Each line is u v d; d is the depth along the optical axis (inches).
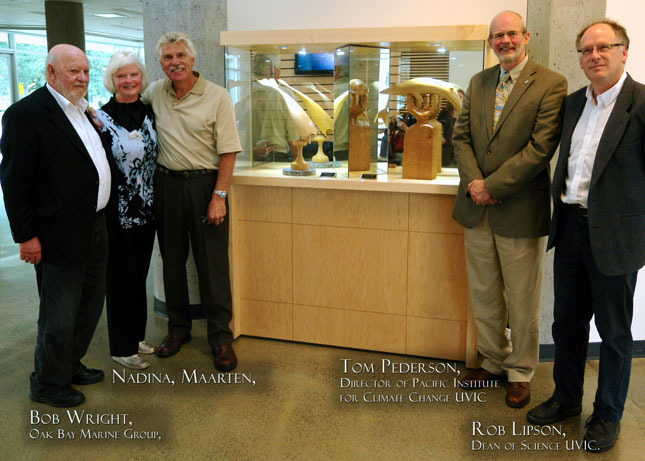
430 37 117.0
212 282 126.2
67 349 108.0
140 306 124.2
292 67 137.7
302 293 135.8
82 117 104.5
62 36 377.4
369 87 125.1
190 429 100.9
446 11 132.8
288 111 129.8
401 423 102.7
